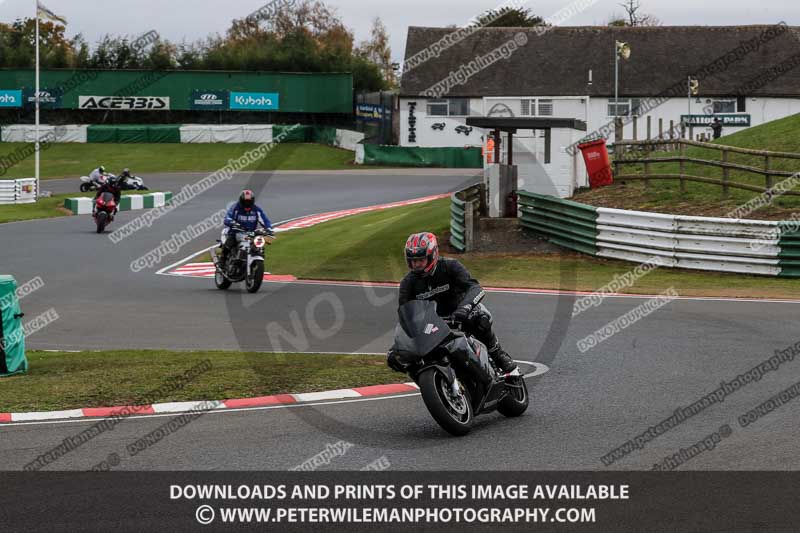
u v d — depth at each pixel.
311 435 21.98
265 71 194.75
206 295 52.84
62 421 23.78
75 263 69.56
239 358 32.81
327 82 196.75
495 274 61.22
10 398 26.56
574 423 22.91
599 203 75.50
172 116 198.12
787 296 50.41
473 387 22.45
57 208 114.94
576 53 177.25
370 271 63.84
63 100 191.12
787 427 21.98
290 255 73.56
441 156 168.62
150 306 48.53
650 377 28.45
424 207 96.62
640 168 87.56
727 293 51.84
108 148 186.50
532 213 72.88
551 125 74.19
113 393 26.97
